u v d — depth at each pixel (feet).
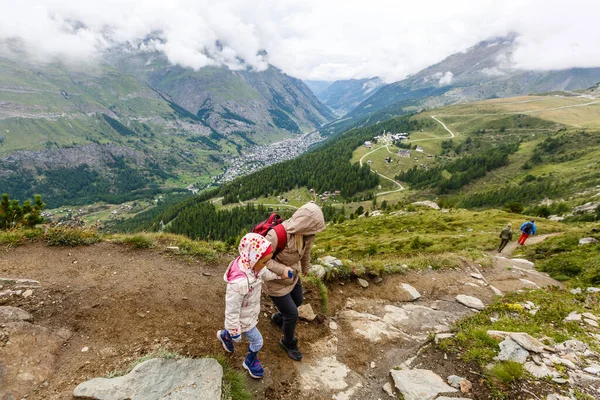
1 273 21.17
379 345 21.53
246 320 14.37
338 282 31.19
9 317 15.70
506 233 69.87
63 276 21.98
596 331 23.99
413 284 35.29
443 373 17.93
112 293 20.58
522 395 15.23
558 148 605.73
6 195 31.58
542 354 18.49
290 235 15.28
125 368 14.14
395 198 513.45
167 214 509.76
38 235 27.81
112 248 28.58
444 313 29.01
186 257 29.45
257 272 13.91
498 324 24.39
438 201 254.06
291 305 16.60
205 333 18.12
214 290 23.85
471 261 47.16
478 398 15.48
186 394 12.75
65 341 15.60
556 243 62.90
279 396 15.31
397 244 98.32
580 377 16.62
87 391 12.16
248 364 15.62
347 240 139.03
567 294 34.88
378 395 16.61
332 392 16.37
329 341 21.22
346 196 555.69
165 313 19.40
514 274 45.11
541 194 358.02
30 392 12.30
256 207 523.70
